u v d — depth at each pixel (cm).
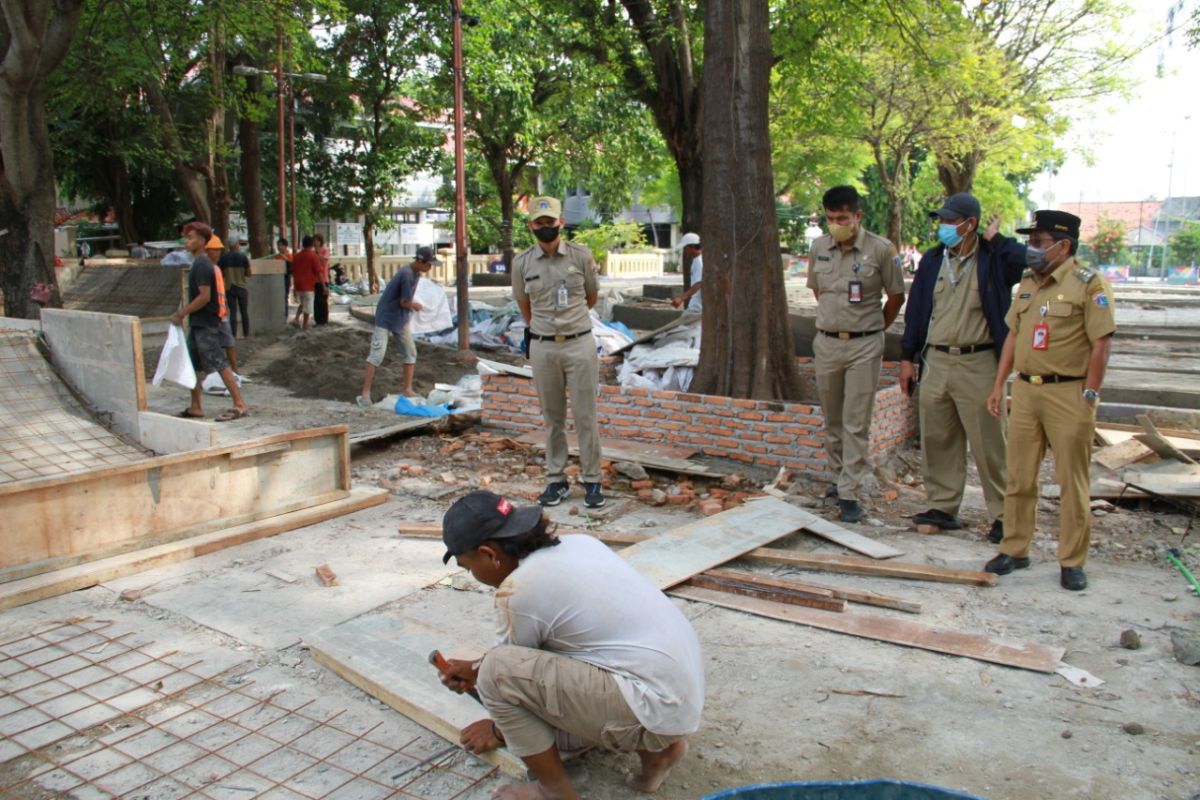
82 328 739
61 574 491
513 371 855
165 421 674
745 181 727
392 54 2589
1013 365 500
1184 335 1524
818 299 605
